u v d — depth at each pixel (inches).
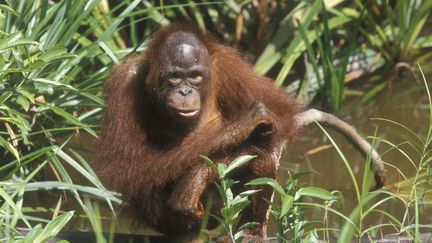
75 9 444.1
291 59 552.7
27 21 438.9
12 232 357.4
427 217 446.6
